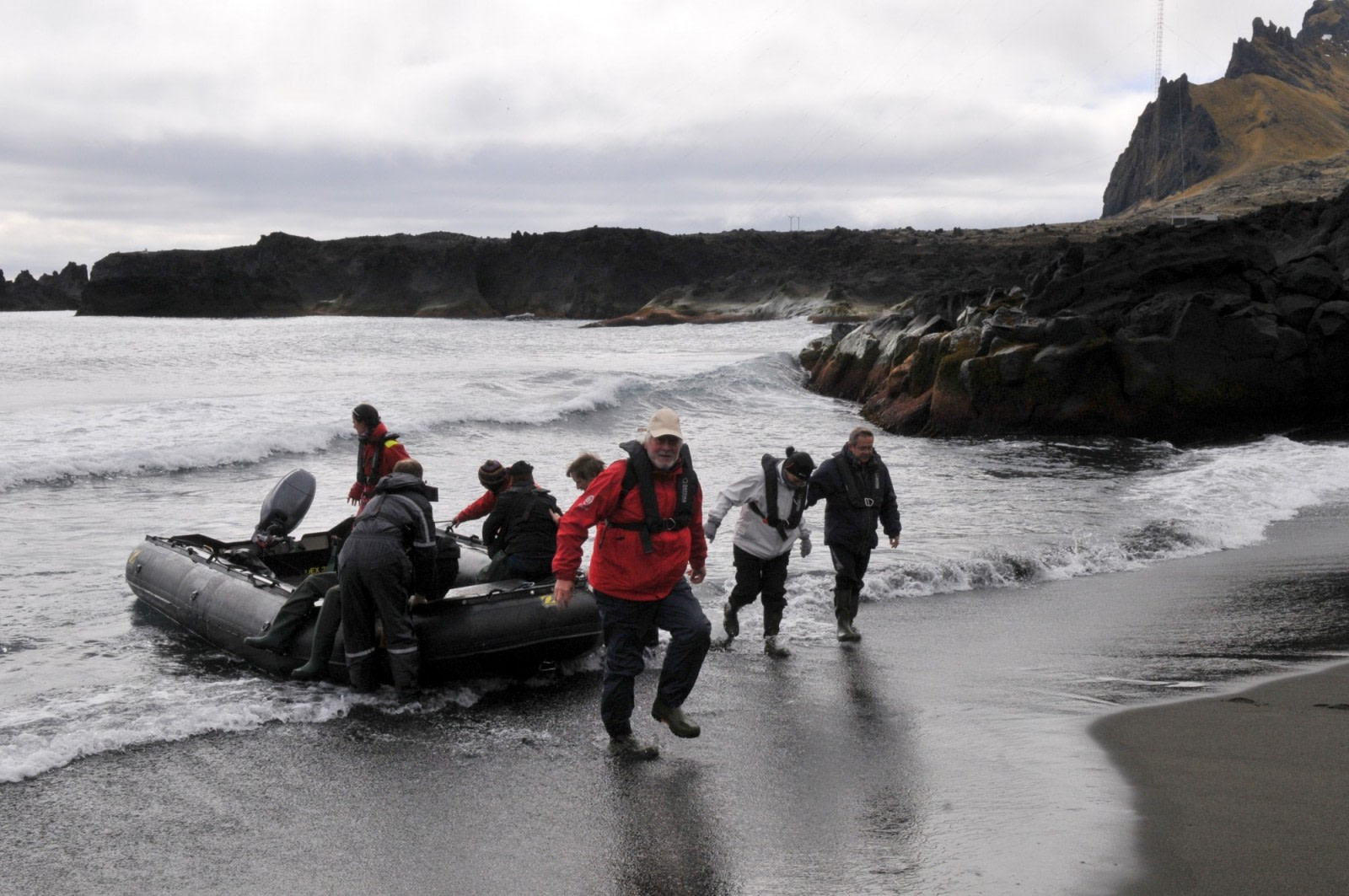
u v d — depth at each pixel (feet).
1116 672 20.36
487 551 23.75
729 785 15.07
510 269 548.31
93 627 23.98
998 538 34.35
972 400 72.13
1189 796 14.02
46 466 44.96
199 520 37.37
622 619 16.35
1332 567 30.04
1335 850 12.25
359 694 18.98
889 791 14.73
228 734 17.11
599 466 19.39
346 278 594.65
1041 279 84.84
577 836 13.42
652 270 513.04
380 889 12.07
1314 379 70.03
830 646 22.45
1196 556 32.22
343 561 18.65
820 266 419.54
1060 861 12.27
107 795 14.65
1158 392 69.72
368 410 26.17
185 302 491.72
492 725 17.76
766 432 70.95
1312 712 17.56
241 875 12.41
